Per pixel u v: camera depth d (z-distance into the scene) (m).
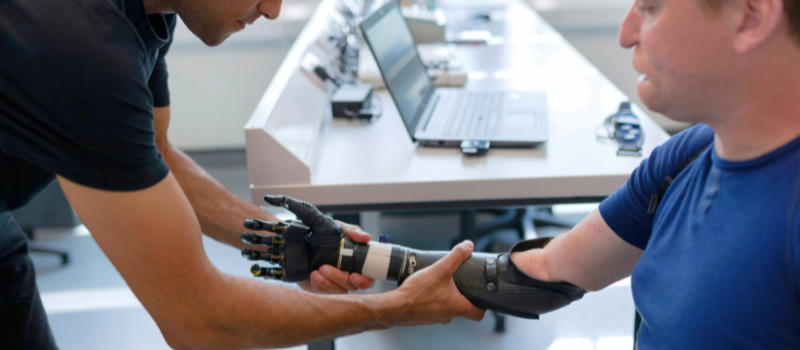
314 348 1.33
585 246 0.81
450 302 0.92
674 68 0.48
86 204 0.64
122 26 0.62
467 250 0.92
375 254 0.94
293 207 0.89
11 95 0.59
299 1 3.17
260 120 1.17
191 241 0.68
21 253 0.97
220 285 0.71
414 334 1.84
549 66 1.94
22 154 0.65
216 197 1.07
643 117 1.47
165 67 1.00
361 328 0.84
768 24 0.43
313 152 1.29
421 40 2.17
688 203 0.57
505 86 1.75
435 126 1.40
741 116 0.48
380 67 1.25
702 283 0.52
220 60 3.23
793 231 0.45
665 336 0.57
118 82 0.60
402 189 1.18
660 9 0.48
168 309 0.69
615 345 1.79
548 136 1.33
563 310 1.95
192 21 0.76
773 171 0.47
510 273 0.91
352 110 1.53
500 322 1.84
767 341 0.49
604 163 1.22
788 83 0.45
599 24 3.38
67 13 0.58
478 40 2.27
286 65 1.56
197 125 3.35
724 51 0.45
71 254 2.43
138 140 0.62
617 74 3.49
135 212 0.64
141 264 0.66
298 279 0.95
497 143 1.31
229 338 0.73
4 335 0.97
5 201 0.81
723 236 0.51
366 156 1.30
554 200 1.21
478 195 1.18
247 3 0.73
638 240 0.74
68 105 0.59
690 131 0.63
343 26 2.16
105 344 1.90
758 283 0.48
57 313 2.05
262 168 1.17
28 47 0.57
